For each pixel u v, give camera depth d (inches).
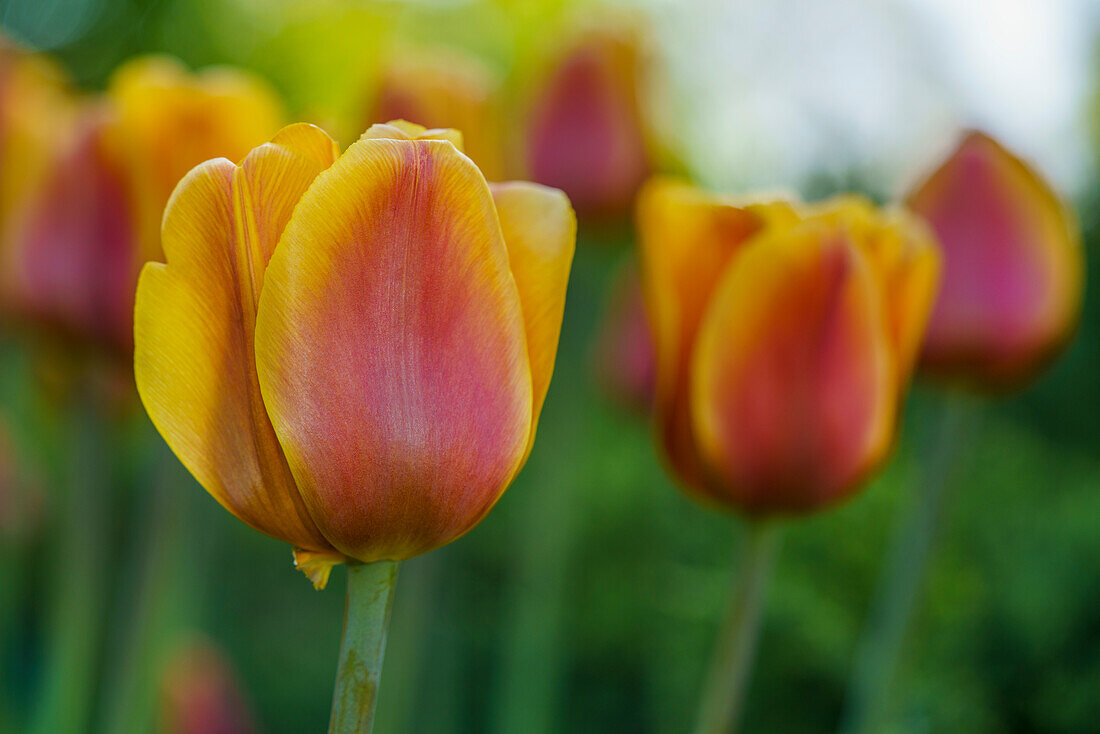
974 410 29.5
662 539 52.1
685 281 25.4
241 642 60.1
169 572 34.0
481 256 20.2
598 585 55.3
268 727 58.9
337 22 84.9
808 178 62.3
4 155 31.0
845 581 43.1
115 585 42.9
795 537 43.4
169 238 20.1
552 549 41.3
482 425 20.4
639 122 37.2
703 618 44.3
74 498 34.0
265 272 20.1
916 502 29.8
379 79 30.8
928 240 25.1
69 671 33.5
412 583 33.8
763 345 25.0
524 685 39.8
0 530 47.1
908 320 25.4
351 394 20.1
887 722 29.6
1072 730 37.6
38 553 55.4
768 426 25.2
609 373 39.2
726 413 25.2
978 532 43.1
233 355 20.3
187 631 44.2
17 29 96.7
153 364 20.2
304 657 61.7
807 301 24.8
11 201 31.1
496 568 58.6
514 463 20.6
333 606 64.2
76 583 33.7
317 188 19.9
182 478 33.8
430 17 83.6
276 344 20.0
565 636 51.4
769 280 24.7
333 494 20.2
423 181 20.0
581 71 36.2
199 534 47.9
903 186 30.2
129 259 29.1
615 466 57.3
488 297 20.3
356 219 19.9
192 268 20.1
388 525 20.4
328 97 85.5
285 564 63.6
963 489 43.9
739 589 26.3
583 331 51.3
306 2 85.5
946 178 28.6
